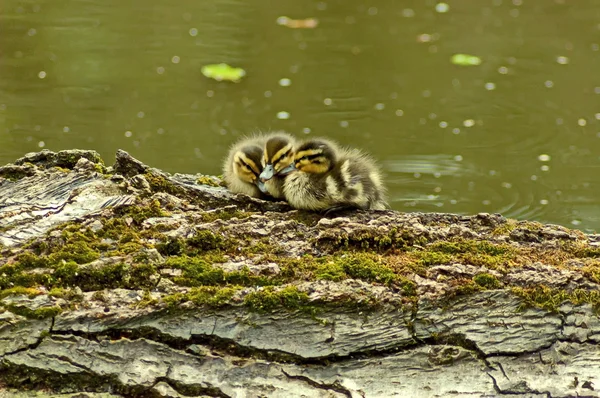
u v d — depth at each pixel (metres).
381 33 26.94
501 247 9.73
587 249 9.75
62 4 28.39
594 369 8.52
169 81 23.02
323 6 29.42
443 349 8.59
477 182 18.20
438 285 8.91
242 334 8.48
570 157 19.41
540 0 30.33
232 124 20.66
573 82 23.62
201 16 28.02
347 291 8.73
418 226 9.98
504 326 8.73
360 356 8.54
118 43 25.33
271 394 8.23
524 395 8.38
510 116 21.59
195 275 8.87
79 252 8.89
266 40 26.06
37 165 11.42
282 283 8.88
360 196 11.35
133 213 9.79
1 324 8.12
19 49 24.47
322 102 22.12
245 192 12.65
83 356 8.19
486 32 27.28
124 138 19.70
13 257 8.74
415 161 19.16
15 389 8.12
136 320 8.34
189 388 8.20
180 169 18.30
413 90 23.05
